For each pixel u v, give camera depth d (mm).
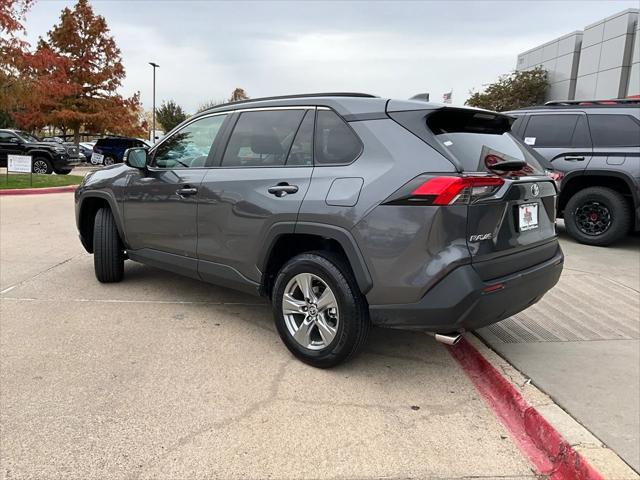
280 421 2838
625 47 20312
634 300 4883
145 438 2650
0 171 21219
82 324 4156
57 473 2371
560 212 7895
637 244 7574
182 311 4516
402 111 3107
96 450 2545
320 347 3393
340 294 3178
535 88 25594
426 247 2826
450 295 2793
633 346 3791
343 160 3240
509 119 3568
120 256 5148
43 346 3717
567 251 7031
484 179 2848
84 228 5422
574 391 3076
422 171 2875
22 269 5785
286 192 3406
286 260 3742
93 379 3244
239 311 4543
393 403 3066
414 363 3604
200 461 2484
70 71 24578
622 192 7148
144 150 4453
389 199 2924
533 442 2746
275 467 2459
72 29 24453
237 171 3805
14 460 2451
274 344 3850
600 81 21859
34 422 2760
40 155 19297
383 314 3049
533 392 3039
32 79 15164
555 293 5066
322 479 2387
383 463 2512
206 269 4070
